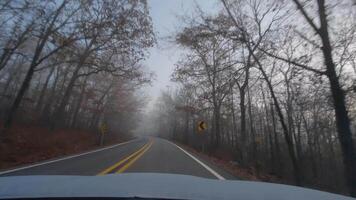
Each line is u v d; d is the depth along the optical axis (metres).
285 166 23.83
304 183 16.77
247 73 17.31
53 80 40.41
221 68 16.50
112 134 49.38
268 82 14.86
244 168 15.73
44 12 17.06
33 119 28.34
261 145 35.25
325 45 9.34
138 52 20.83
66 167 10.62
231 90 19.22
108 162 12.58
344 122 8.77
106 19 18.69
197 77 22.56
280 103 25.52
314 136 28.02
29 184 2.53
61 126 31.38
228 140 41.41
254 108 37.91
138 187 2.52
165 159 14.87
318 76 10.77
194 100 31.64
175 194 2.35
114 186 2.53
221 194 2.45
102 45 20.22
